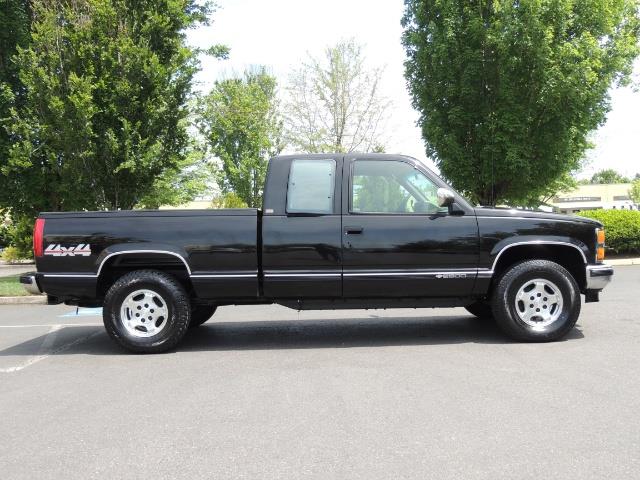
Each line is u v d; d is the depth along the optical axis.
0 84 16.39
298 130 31.30
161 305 6.32
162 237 6.22
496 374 4.98
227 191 40.53
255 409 4.24
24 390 4.97
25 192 17.42
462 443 3.49
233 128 38.34
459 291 6.26
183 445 3.59
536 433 3.62
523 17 15.36
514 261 6.57
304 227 6.16
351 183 6.27
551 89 15.56
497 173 17.05
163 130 14.66
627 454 3.28
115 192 14.65
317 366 5.47
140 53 13.58
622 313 7.93
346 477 3.08
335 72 30.16
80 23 13.75
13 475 3.22
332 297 6.29
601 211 18.05
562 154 17.16
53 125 13.95
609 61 16.27
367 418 3.97
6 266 28.59
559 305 6.22
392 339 6.69
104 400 4.59
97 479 3.14
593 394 4.36
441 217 6.22
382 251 6.13
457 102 17.22
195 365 5.70
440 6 16.62
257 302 6.48
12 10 16.89
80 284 6.29
